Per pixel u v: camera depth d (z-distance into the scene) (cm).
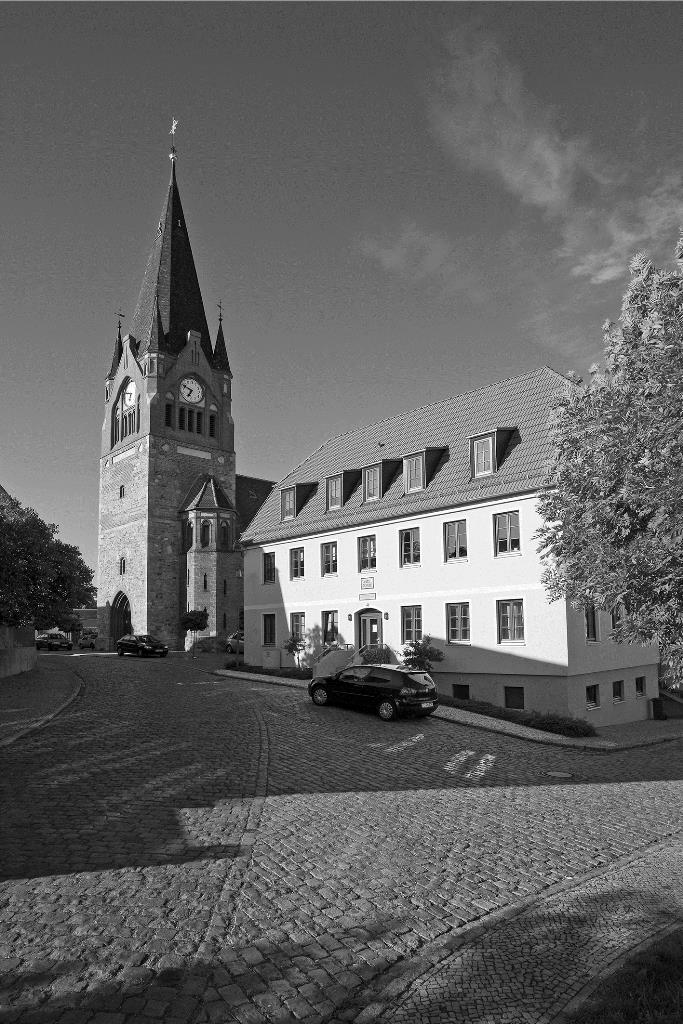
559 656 2362
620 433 1033
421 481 2938
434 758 1535
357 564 3152
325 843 932
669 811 1209
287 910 723
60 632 6412
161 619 5841
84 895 729
